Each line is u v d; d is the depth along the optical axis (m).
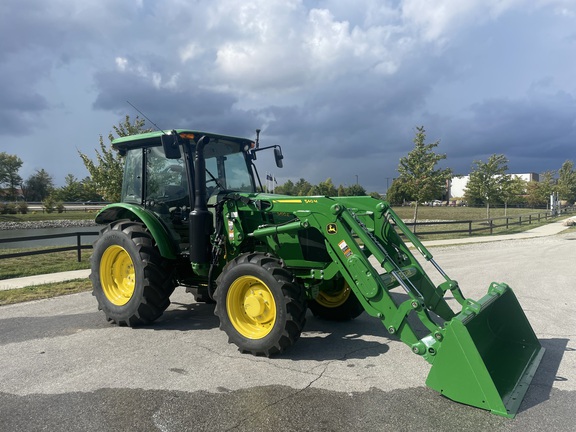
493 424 3.32
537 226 28.88
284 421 3.38
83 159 19.38
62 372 4.36
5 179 85.88
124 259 6.17
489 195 29.83
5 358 4.76
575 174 62.19
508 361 4.31
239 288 4.93
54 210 53.34
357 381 4.12
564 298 7.58
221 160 6.34
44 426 3.33
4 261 12.58
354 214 4.96
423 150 23.20
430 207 70.00
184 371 4.36
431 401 3.71
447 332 3.65
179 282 6.36
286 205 5.05
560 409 3.56
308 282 5.39
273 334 4.61
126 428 3.29
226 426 3.31
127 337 5.48
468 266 11.50
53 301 7.60
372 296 4.39
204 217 5.42
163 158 6.27
